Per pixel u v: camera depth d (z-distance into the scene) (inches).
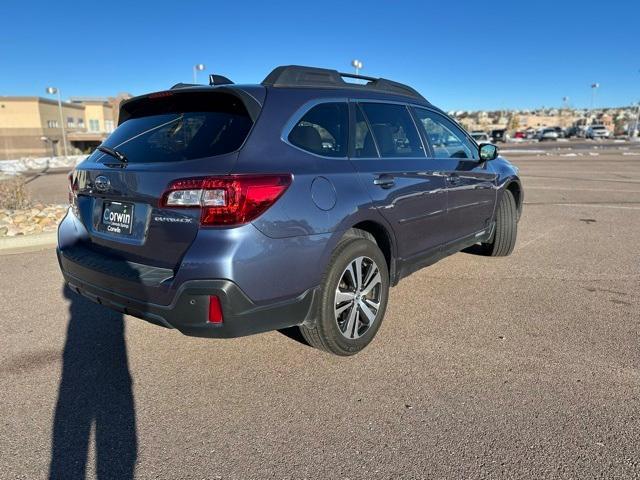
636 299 180.4
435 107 185.6
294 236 113.0
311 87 135.3
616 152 1346.0
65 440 104.3
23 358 140.3
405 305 176.4
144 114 141.6
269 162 113.4
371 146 145.1
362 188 132.3
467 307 174.1
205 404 117.0
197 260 104.0
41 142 2453.2
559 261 230.7
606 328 155.2
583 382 123.3
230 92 119.8
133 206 119.9
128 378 129.3
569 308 172.1
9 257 246.7
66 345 148.3
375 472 93.4
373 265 137.9
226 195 104.0
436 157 172.2
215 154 112.6
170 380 128.1
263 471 94.3
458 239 184.2
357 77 155.9
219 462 96.9
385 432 105.1
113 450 101.0
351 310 132.9
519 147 1801.2
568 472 92.2
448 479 91.1
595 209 386.3
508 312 169.0
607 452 97.5
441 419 109.0
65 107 2679.6
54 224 302.5
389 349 142.6
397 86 171.6
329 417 110.7
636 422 107.0
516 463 94.7
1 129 2390.5
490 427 105.9
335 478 92.0
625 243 266.8
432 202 161.3
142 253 116.9
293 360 137.3
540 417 109.0
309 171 119.7
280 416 111.7
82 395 121.5
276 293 112.0
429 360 135.8
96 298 126.8
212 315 106.3
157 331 158.1
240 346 146.2
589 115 4758.9
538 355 137.6
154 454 99.6
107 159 133.0
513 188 234.5
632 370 128.8
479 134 1616.6
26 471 94.9
